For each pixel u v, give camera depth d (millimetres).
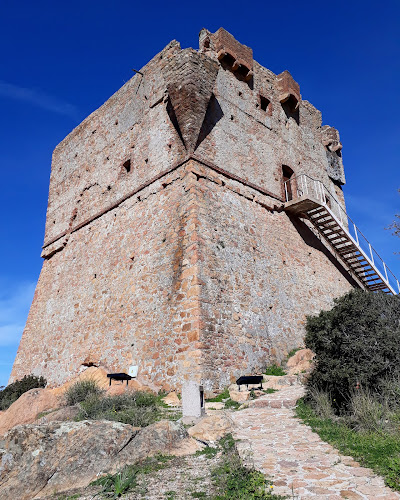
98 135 21766
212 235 14430
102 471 5977
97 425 6555
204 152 15836
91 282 18297
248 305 14602
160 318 13719
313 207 19062
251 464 5965
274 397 10430
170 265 14211
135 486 5477
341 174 25562
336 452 6391
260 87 20422
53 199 24234
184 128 15555
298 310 17031
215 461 6262
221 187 15883
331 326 9000
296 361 14484
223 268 14234
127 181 18438
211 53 18172
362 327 8461
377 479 5258
